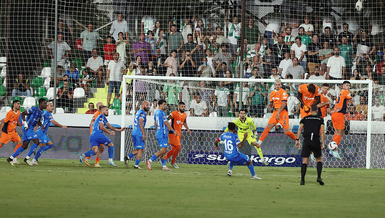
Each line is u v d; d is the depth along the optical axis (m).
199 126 48.31
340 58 56.72
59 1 56.75
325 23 61.28
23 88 55.53
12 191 21.59
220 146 43.50
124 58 58.19
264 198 20.94
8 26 56.50
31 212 16.42
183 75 56.94
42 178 27.19
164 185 24.97
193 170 35.94
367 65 57.56
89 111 50.53
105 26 60.00
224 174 32.81
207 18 60.44
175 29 59.47
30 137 36.50
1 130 39.56
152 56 58.50
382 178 32.41
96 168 35.22
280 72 57.62
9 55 55.94
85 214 16.22
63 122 47.94
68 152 44.81
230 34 59.53
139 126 36.00
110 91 54.81
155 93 52.75
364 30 60.94
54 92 48.22
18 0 56.72
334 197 21.75
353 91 51.56
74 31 58.50
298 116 51.75
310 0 62.12
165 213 16.70
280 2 61.81
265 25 61.56
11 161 36.50
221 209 17.77
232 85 53.34
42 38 56.91
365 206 19.16
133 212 16.77
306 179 30.50
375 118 50.59
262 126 47.12
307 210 17.95
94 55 57.56
